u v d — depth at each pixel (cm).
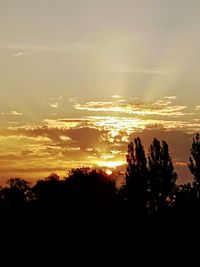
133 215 7862
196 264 6288
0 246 7244
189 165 7969
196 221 7388
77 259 6756
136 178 8169
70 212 8062
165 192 8119
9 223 7912
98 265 6631
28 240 7425
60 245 7125
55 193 8475
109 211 7888
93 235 7231
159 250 6662
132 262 6550
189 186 8025
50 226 7762
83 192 8388
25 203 8856
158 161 8219
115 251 6756
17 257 7038
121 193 8394
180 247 6700
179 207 7638
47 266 6825
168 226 7331
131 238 7106
